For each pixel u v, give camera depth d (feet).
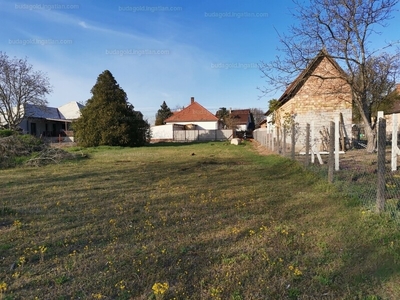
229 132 131.75
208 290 8.53
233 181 25.46
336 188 19.63
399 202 15.12
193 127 152.66
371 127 41.29
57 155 46.06
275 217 14.94
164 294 8.32
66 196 21.01
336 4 36.24
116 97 89.86
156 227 13.98
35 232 13.65
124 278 9.34
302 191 20.52
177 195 20.51
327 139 47.37
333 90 49.78
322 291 8.30
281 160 37.32
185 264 10.15
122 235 13.07
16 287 8.96
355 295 8.02
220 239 12.25
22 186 25.55
